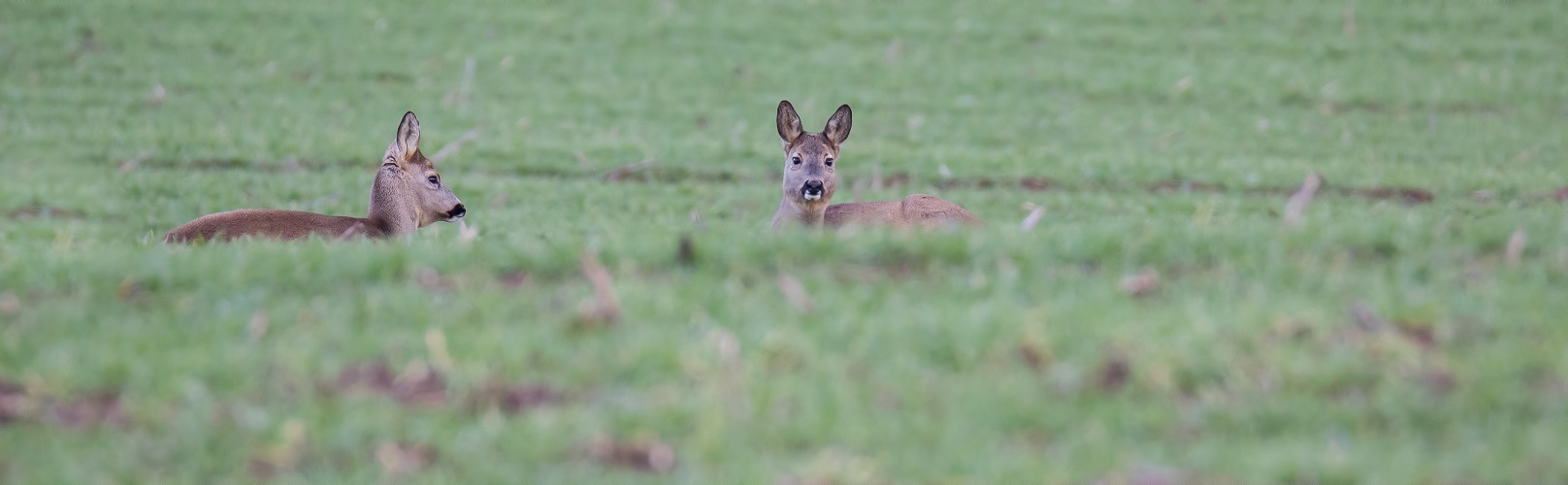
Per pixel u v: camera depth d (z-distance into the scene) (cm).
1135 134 3500
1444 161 3206
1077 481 939
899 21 4572
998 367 1076
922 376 1066
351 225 1759
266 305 1195
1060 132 3512
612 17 4509
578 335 1130
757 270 1257
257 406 1034
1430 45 4419
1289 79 4059
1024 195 2719
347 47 4072
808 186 1794
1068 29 4525
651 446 984
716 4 4694
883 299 1201
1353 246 1322
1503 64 4247
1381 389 1036
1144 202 2662
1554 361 1074
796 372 1077
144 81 3644
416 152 1905
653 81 3931
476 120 3450
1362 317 1134
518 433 995
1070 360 1075
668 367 1078
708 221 2308
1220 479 938
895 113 3675
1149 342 1088
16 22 4034
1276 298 1185
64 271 1262
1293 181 2869
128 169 2817
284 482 951
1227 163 3055
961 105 3772
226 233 1636
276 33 4141
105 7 4241
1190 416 1014
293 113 3438
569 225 2284
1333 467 940
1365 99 3884
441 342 1095
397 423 1010
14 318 1175
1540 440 979
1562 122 3666
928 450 980
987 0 4841
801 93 3862
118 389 1057
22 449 982
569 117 3522
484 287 1227
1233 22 4622
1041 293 1210
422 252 1304
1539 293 1207
